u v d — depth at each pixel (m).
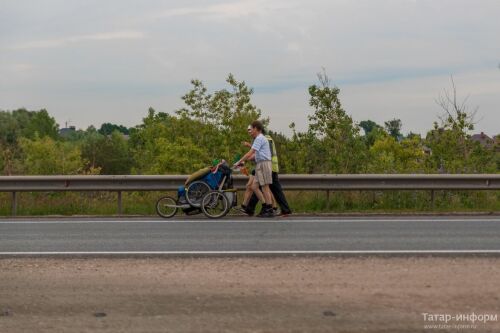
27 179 20.12
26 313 9.05
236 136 70.56
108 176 20.22
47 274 11.27
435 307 9.23
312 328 8.39
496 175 20.28
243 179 19.86
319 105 31.78
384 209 20.69
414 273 11.14
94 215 19.50
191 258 12.59
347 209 20.64
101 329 8.39
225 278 10.90
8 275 11.23
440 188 20.33
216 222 17.67
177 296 9.83
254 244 14.08
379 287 10.25
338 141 29.70
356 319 8.73
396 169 27.45
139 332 8.27
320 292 9.99
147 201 21.52
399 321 8.65
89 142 147.50
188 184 18.69
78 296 9.86
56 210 20.41
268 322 8.62
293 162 32.12
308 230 16.06
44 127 158.88
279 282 10.59
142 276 11.09
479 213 19.45
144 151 109.12
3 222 18.05
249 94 72.75
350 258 12.46
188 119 72.94
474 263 11.92
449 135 31.66
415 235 15.18
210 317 8.83
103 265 12.01
